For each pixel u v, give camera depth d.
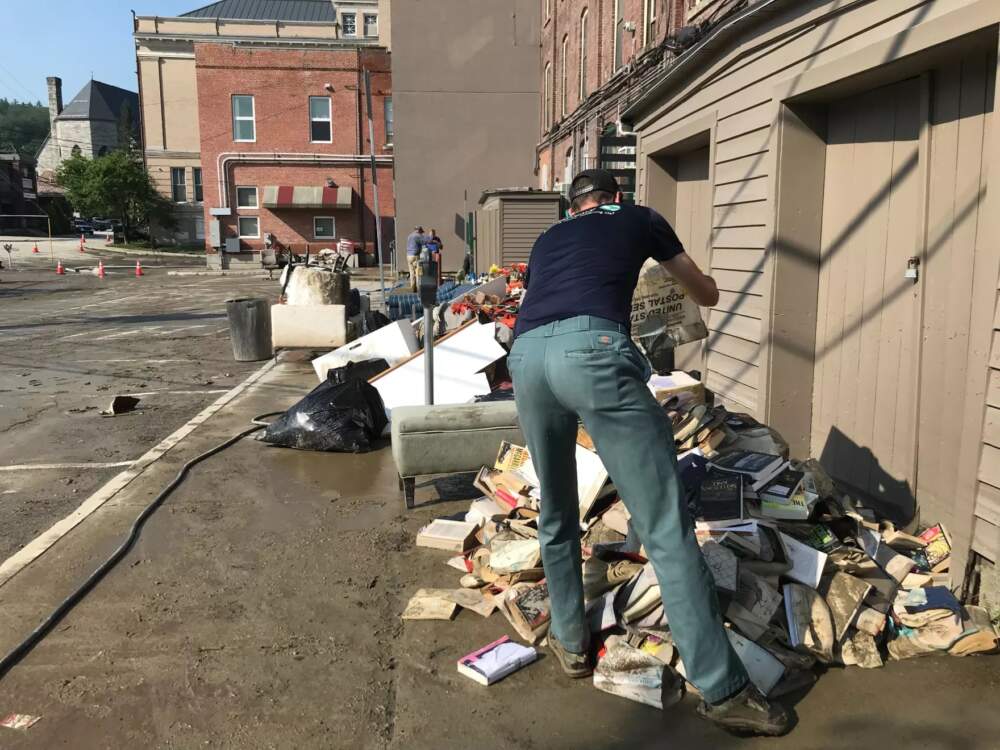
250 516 4.88
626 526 3.76
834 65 4.19
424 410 4.91
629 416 2.60
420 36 24.59
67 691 3.03
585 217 2.88
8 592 3.86
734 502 3.47
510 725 2.80
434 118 24.92
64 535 4.58
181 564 4.18
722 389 5.98
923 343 3.99
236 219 35.75
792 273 4.97
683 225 7.63
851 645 3.13
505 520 4.14
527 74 24.80
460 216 25.25
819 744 2.65
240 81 34.69
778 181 4.89
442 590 3.76
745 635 3.08
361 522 4.77
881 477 4.38
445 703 2.94
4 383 9.59
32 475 5.91
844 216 4.70
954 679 3.00
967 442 3.33
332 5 49.47
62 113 95.38
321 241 36.22
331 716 2.87
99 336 13.98
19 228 71.12
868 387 4.49
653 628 3.14
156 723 2.83
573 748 2.68
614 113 13.23
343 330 10.62
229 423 7.29
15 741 2.74
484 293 7.76
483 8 24.52
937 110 3.84
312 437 6.28
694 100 6.43
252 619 3.59
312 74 34.88
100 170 46.84
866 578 3.46
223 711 2.90
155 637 3.43
